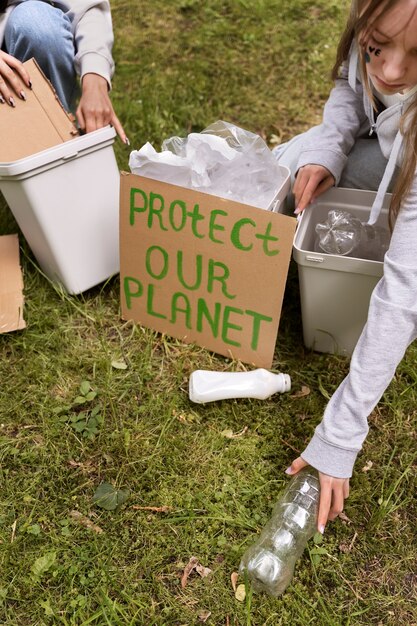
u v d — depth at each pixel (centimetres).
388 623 125
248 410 158
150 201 156
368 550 135
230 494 143
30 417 159
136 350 173
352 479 146
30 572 130
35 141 162
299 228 156
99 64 178
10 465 149
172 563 133
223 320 165
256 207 145
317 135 168
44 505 142
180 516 140
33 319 179
